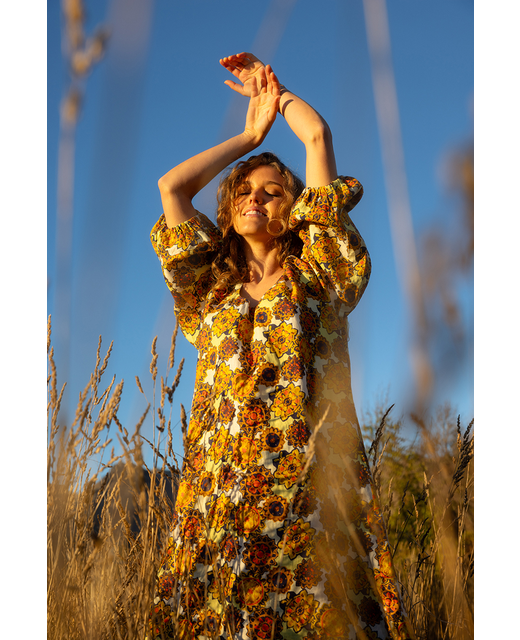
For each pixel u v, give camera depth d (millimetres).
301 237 1703
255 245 1771
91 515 1144
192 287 1787
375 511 1343
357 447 1420
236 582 1247
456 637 881
